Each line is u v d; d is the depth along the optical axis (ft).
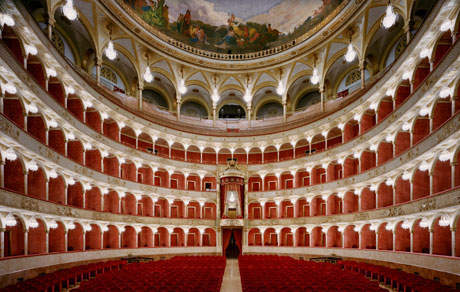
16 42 76.07
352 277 65.62
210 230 149.89
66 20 111.96
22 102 72.18
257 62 154.61
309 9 134.21
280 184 149.69
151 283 58.34
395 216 86.17
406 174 83.97
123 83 146.72
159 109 159.43
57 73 89.30
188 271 75.72
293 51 144.87
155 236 140.36
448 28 63.93
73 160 93.35
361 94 110.52
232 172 146.10
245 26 150.00
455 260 61.11
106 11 116.98
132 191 124.57
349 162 122.21
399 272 71.82
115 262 98.22
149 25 134.31
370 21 114.62
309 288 53.72
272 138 150.71
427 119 83.97
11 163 74.28
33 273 71.92
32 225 72.23
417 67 82.17
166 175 149.18
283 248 137.18
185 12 141.59
